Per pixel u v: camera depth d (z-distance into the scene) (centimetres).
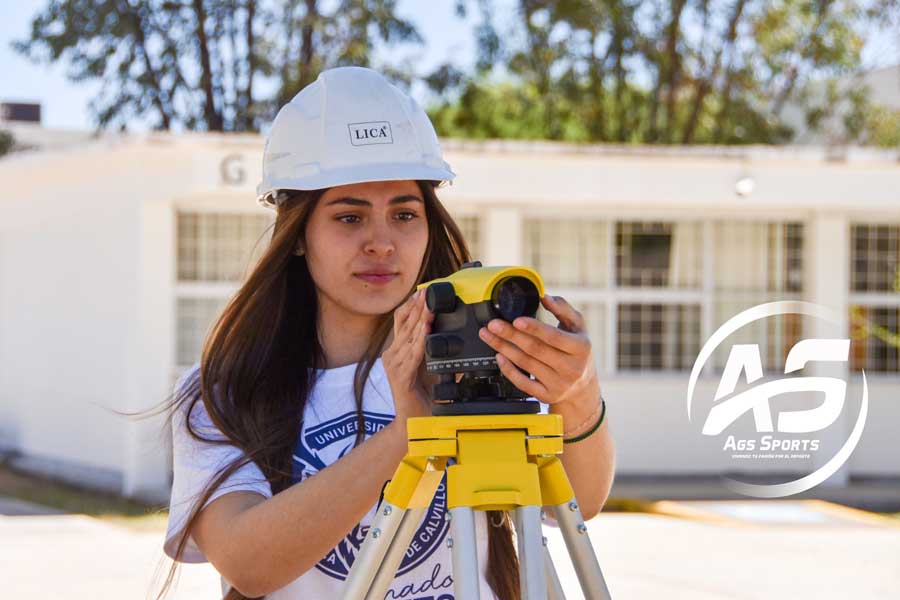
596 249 1126
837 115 2155
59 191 1208
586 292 1122
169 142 980
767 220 1137
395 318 158
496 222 1059
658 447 1120
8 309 1393
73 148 1069
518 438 149
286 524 161
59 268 1234
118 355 1091
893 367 1159
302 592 180
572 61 2089
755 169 1077
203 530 178
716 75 2138
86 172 1121
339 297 192
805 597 607
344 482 159
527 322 143
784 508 938
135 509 927
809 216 1126
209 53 2130
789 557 723
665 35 2083
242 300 195
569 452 180
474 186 1048
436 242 209
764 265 1140
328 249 191
